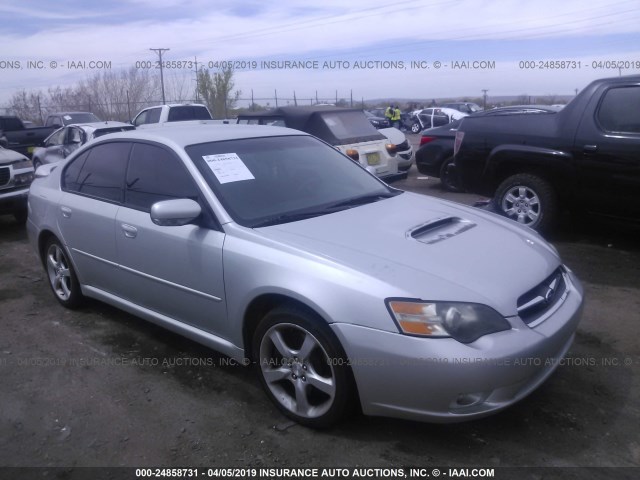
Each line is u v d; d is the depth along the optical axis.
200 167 3.67
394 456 2.87
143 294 3.98
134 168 4.08
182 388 3.60
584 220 6.33
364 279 2.81
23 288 5.64
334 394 2.92
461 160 7.16
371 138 9.48
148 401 3.46
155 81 30.72
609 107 5.79
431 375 2.64
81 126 12.63
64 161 4.98
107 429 3.19
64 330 4.55
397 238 3.24
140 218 3.86
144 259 3.84
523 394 2.83
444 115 27.72
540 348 2.80
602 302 4.69
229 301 3.32
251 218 3.46
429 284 2.79
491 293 2.83
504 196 6.66
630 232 6.76
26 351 4.20
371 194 4.13
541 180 6.34
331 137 9.11
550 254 3.46
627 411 3.18
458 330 2.67
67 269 4.87
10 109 30.61
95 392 3.59
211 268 3.38
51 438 3.13
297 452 2.93
